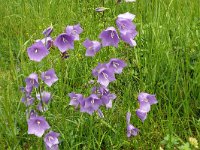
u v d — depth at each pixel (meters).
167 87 0.52
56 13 0.77
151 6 0.73
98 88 0.37
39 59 0.35
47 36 0.37
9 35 0.73
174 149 0.44
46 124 0.35
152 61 0.55
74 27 0.37
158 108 0.50
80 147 0.44
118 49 0.59
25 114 0.44
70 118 0.45
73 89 0.51
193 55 0.56
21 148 0.43
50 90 0.51
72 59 0.56
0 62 0.64
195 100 0.50
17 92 0.50
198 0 0.73
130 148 0.44
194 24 0.63
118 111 0.47
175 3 0.74
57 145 0.38
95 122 0.44
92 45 0.37
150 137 0.45
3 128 0.44
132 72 0.53
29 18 0.77
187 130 0.47
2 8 0.84
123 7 0.74
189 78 0.51
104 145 0.44
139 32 0.60
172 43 0.59
